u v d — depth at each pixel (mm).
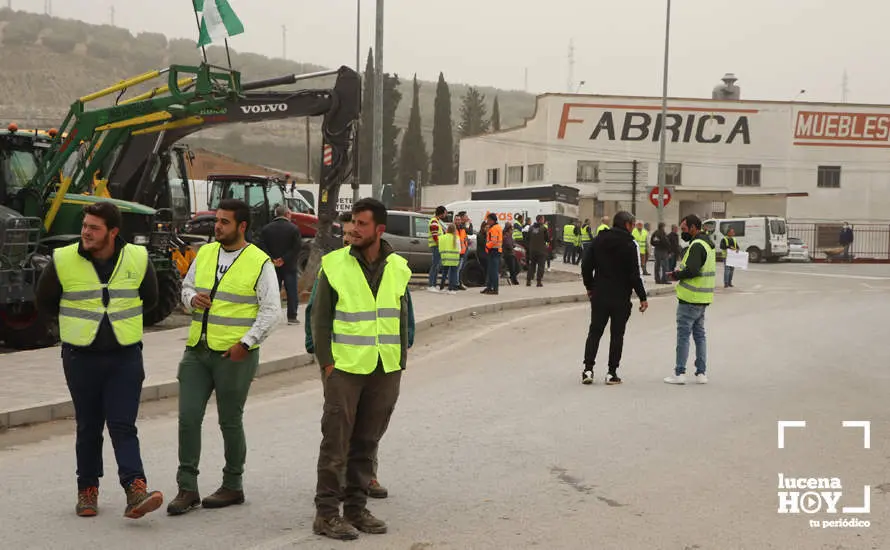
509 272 27141
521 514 5871
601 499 6199
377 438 5734
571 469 6992
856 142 65188
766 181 64812
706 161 64375
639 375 11672
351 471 5629
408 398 10047
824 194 65250
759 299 24500
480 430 8383
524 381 11219
